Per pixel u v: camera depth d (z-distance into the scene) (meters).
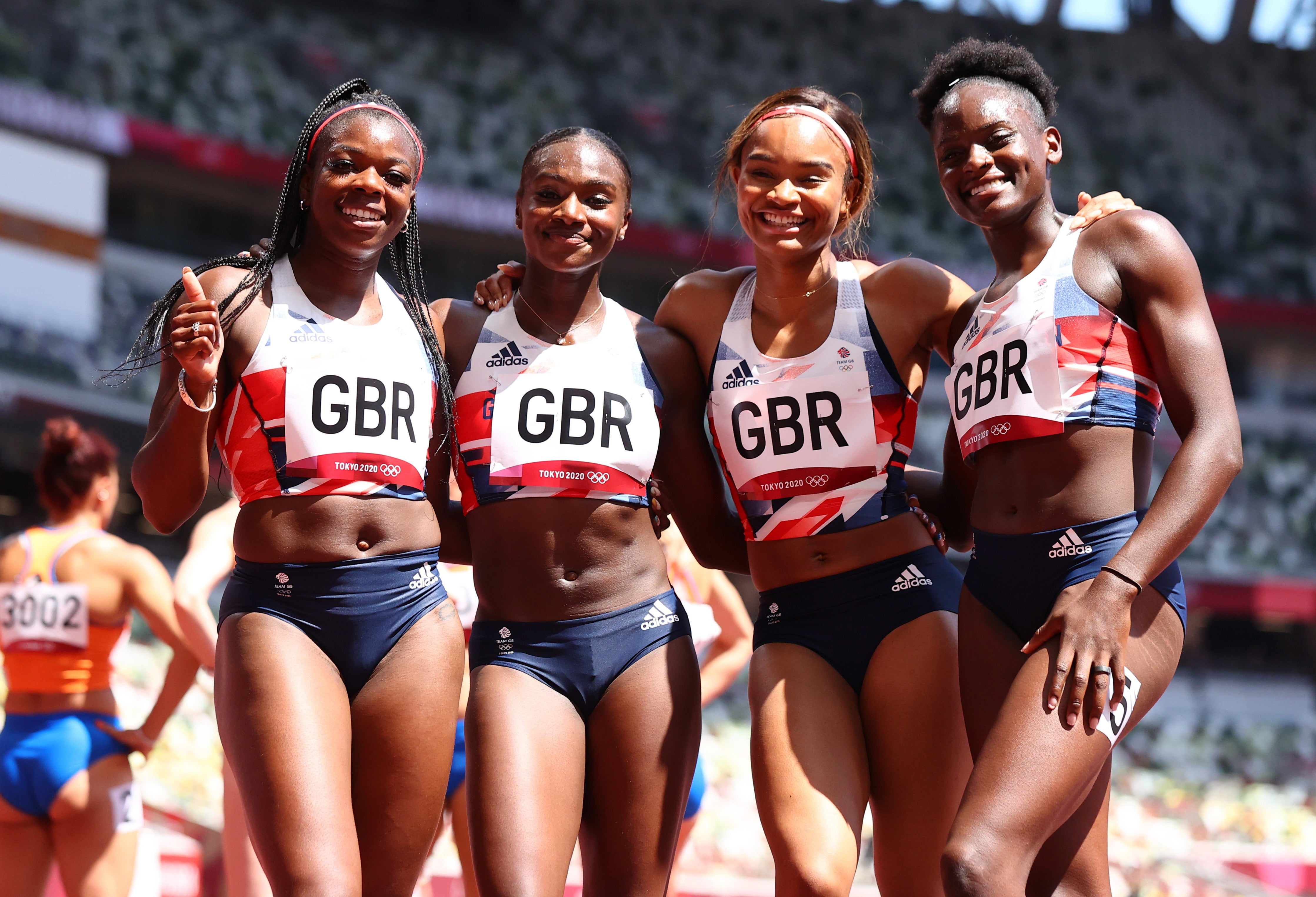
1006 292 5.23
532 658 5.25
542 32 44.38
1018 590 5.03
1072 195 45.41
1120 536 4.83
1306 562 40.72
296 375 4.90
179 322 4.56
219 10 37.81
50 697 7.47
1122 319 4.97
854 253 6.38
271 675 4.69
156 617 7.61
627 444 5.41
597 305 5.66
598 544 5.32
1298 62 50.00
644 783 5.16
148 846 7.86
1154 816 23.98
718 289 5.90
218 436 5.02
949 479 6.18
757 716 5.36
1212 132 48.56
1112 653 4.48
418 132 5.27
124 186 33.47
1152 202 46.16
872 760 5.43
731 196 6.33
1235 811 25.16
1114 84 48.91
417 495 5.10
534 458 5.33
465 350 5.60
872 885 15.88
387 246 5.61
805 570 5.60
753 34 47.19
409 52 41.50
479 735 5.07
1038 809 4.42
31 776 7.34
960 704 5.40
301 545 4.85
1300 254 46.00
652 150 42.78
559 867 4.89
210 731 18.69
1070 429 4.92
